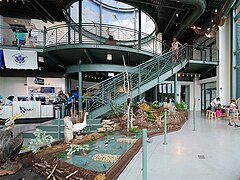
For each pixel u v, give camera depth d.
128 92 6.02
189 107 15.31
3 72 9.88
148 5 9.01
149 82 7.48
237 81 10.77
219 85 11.27
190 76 14.84
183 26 10.41
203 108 14.42
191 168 3.00
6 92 10.36
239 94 10.55
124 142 4.29
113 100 6.62
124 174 2.82
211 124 7.67
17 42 8.05
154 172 2.85
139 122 6.43
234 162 3.27
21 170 2.84
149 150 4.00
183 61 9.60
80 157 3.21
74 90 12.16
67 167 2.71
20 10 9.56
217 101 10.28
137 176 2.74
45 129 5.67
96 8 12.52
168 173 2.81
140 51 7.96
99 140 4.45
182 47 9.88
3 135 2.94
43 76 10.38
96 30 10.96
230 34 11.09
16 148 2.96
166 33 13.15
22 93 10.41
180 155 3.66
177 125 6.81
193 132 5.96
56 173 2.68
